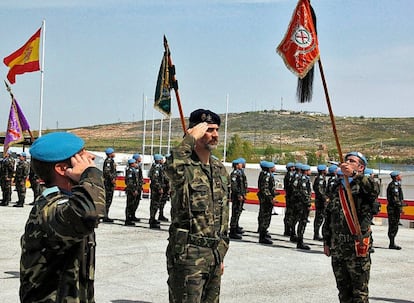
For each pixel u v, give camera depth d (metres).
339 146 7.50
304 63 7.80
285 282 10.61
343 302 7.13
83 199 3.03
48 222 3.07
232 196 16.81
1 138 23.34
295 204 15.93
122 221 19.45
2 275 10.05
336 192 7.24
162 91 7.23
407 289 10.63
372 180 7.05
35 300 3.16
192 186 5.55
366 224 7.03
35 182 21.64
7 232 15.49
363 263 6.98
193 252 5.48
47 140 3.31
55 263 3.17
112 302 8.52
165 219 20.22
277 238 17.52
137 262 11.84
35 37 18.34
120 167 33.66
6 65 18.44
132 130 126.94
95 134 124.38
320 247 15.93
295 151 97.25
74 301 3.19
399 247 16.64
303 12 7.86
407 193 25.52
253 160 65.50
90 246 3.34
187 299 5.44
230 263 12.45
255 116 149.88
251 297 9.26
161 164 17.92
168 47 7.11
